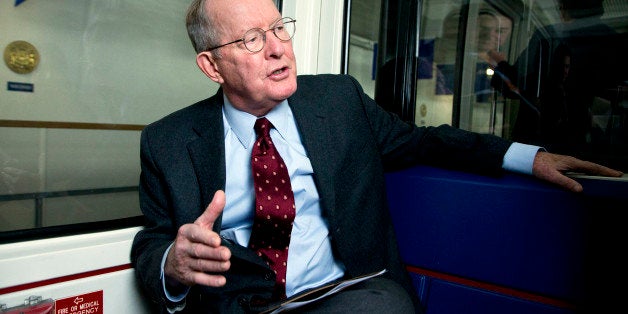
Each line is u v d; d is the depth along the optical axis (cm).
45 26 174
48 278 113
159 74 199
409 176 137
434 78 159
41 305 108
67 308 117
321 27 166
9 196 171
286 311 103
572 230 106
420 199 135
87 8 181
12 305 108
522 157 117
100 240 123
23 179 174
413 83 160
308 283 120
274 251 116
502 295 119
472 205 123
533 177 118
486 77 152
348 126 130
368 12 170
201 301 115
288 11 158
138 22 192
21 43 169
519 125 146
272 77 112
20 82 171
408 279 132
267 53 110
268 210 112
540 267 112
